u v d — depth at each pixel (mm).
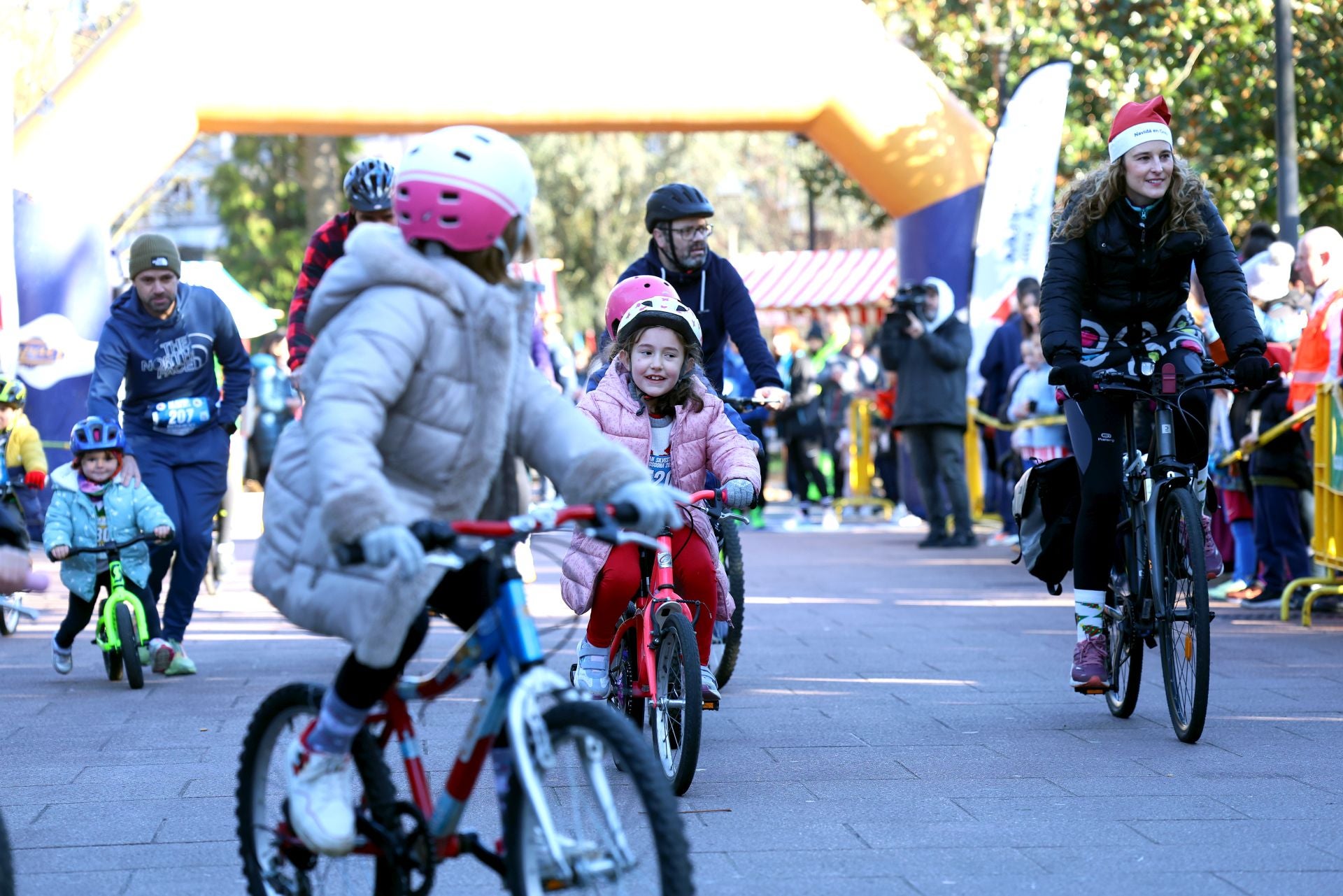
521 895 3959
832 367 24547
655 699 6352
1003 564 15758
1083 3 20891
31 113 18391
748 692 8570
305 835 4172
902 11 23438
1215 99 19734
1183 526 6980
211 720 7910
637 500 3965
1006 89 21406
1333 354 10492
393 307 4012
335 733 4184
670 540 6527
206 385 9594
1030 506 7801
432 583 3943
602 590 6555
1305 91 19312
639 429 6828
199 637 11234
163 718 7973
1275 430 11086
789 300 30938
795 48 19391
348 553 3717
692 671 6129
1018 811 5898
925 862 5246
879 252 32125
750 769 6656
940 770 6598
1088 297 7492
